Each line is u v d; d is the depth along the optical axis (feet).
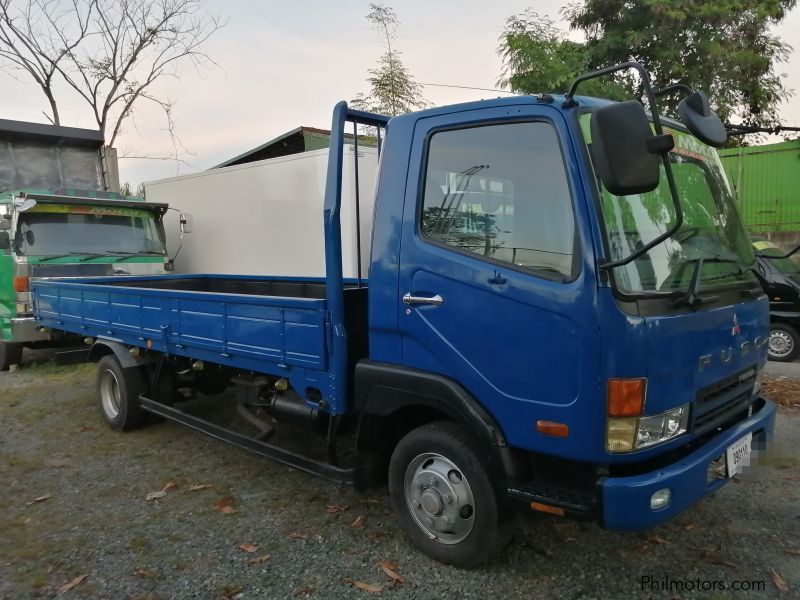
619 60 38.19
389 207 11.21
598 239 8.68
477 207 10.11
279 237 28.86
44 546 12.08
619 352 8.52
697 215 10.80
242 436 14.46
